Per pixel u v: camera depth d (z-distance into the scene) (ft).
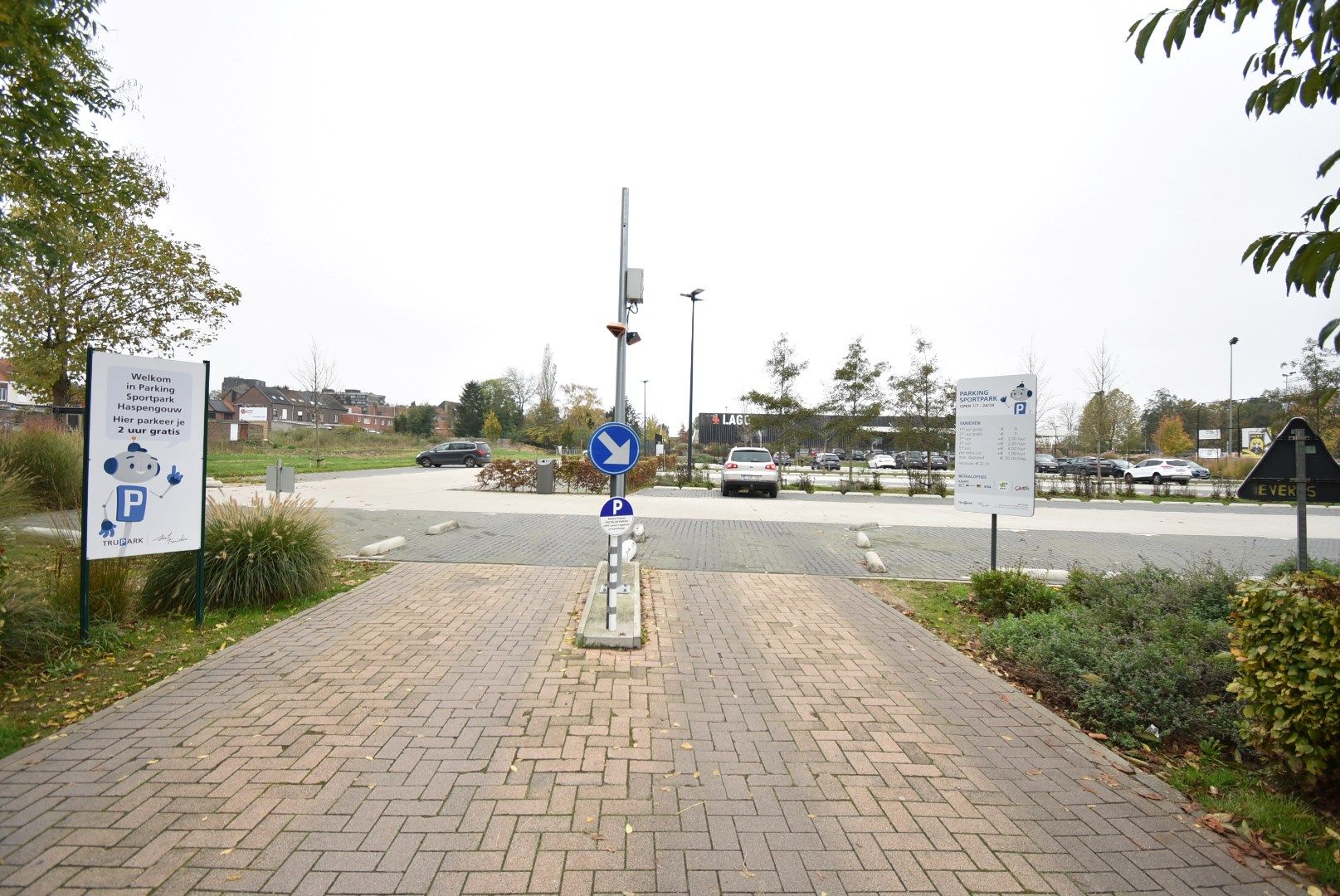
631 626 18.75
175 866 8.60
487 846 9.12
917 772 11.57
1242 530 47.83
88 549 16.83
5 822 9.50
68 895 8.07
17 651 15.69
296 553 22.18
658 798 10.45
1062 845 9.55
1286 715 10.72
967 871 8.91
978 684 15.87
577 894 8.24
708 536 38.47
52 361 54.54
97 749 11.72
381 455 165.89
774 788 10.89
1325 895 8.61
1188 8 7.59
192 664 16.22
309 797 10.25
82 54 25.20
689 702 14.35
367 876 8.46
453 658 16.75
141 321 59.77
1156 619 17.98
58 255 27.66
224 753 11.62
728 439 245.04
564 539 35.65
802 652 17.94
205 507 20.52
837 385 85.20
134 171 52.47
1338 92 7.11
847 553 33.73
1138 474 114.21
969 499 26.58
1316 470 19.60
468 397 261.85
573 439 206.08
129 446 17.47
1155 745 13.07
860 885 8.55
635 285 28.30
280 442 178.91
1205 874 9.00
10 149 23.59
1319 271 6.90
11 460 35.01
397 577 25.50
